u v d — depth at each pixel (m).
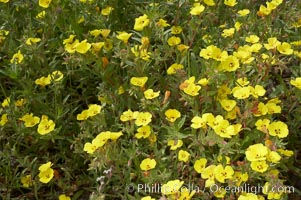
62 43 1.67
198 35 1.69
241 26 1.67
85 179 1.49
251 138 1.39
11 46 1.64
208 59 1.48
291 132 1.50
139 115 1.41
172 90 1.53
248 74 1.55
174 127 1.38
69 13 1.71
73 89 1.63
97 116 1.45
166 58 1.58
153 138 1.41
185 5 1.74
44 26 1.69
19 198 1.47
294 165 1.51
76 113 1.62
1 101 1.66
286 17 1.70
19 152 1.53
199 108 1.47
